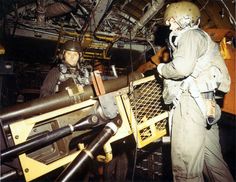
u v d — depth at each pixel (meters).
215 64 2.37
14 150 1.98
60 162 2.25
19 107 2.26
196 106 2.26
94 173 4.11
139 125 2.59
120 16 7.05
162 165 4.21
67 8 6.31
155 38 7.17
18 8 6.53
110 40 7.22
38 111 2.31
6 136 2.14
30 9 6.70
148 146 4.43
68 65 3.38
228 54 3.00
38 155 2.26
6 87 7.48
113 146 3.92
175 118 2.30
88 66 4.58
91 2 5.92
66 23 7.09
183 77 2.21
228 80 2.44
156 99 2.82
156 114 2.81
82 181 3.43
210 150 2.48
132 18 6.97
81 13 6.79
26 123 2.18
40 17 6.56
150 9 5.47
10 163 2.17
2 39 6.61
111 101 2.46
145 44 7.55
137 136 2.54
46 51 7.86
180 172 2.23
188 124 2.22
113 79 2.70
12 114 2.22
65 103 2.42
